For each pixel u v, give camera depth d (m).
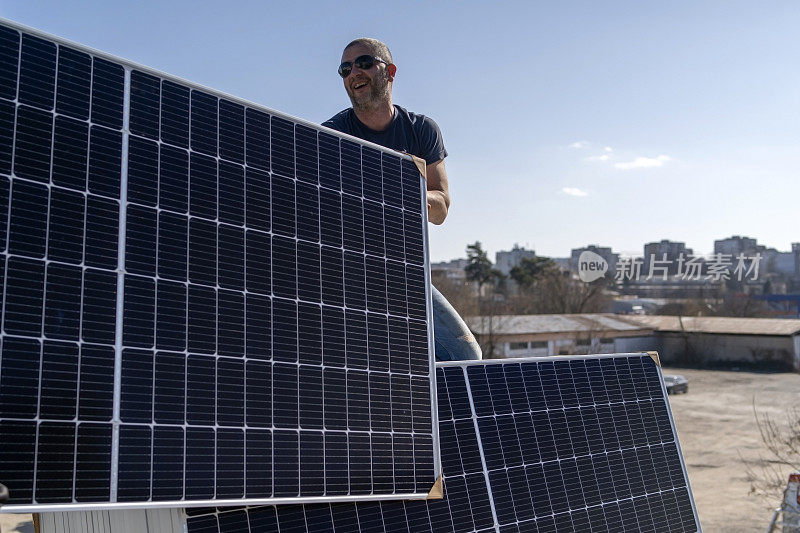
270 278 6.20
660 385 10.82
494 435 8.38
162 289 5.44
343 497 6.38
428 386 7.45
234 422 5.71
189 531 5.74
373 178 7.42
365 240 7.15
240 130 6.26
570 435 9.15
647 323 110.69
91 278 5.07
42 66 5.07
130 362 5.17
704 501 45.59
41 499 4.63
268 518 6.18
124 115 5.47
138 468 5.09
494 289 162.25
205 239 5.79
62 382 4.82
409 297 7.48
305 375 6.30
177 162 5.73
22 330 4.70
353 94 8.91
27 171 4.87
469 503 7.70
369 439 6.71
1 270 4.66
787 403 75.88
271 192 6.38
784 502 33.28
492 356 91.12
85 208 5.12
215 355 5.68
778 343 99.44
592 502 8.89
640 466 9.74
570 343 97.31
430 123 9.62
